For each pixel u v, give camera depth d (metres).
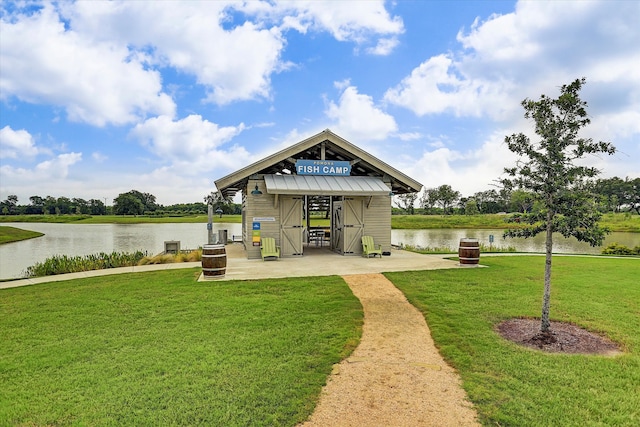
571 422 3.65
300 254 15.32
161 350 5.44
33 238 36.00
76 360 5.16
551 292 8.73
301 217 15.32
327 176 15.69
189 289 9.18
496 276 10.63
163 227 58.34
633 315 6.92
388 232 16.11
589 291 8.82
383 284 9.65
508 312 7.18
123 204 103.31
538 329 6.26
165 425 3.63
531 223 6.26
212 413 3.82
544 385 4.37
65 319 6.98
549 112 5.98
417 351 5.45
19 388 4.38
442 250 20.55
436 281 9.91
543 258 15.28
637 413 3.81
